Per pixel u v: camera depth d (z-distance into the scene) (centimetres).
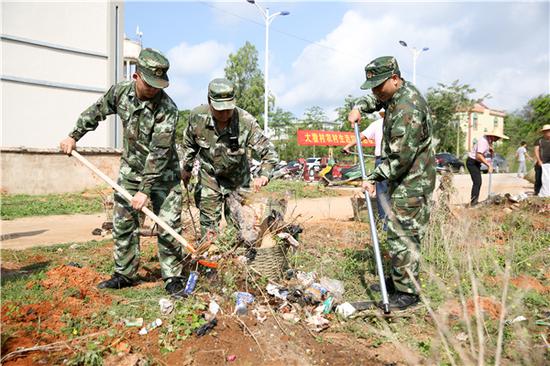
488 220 683
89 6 1800
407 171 408
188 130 493
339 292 434
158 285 460
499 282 452
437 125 3800
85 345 318
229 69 5116
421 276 469
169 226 436
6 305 362
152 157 418
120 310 376
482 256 508
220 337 338
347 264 537
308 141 2898
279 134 5144
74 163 1487
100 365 297
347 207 1223
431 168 412
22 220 960
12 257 567
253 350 327
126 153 450
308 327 365
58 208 1101
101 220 965
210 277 420
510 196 927
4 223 916
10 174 1351
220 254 429
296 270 494
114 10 1881
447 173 719
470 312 376
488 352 318
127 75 2672
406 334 357
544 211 852
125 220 444
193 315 355
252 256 434
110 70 1864
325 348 333
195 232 541
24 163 1378
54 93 1720
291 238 466
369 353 329
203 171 501
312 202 1337
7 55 1594
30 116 1659
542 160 1012
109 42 1856
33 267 520
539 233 696
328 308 396
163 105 426
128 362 299
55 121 1728
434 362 305
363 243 650
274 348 330
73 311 370
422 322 378
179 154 518
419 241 415
